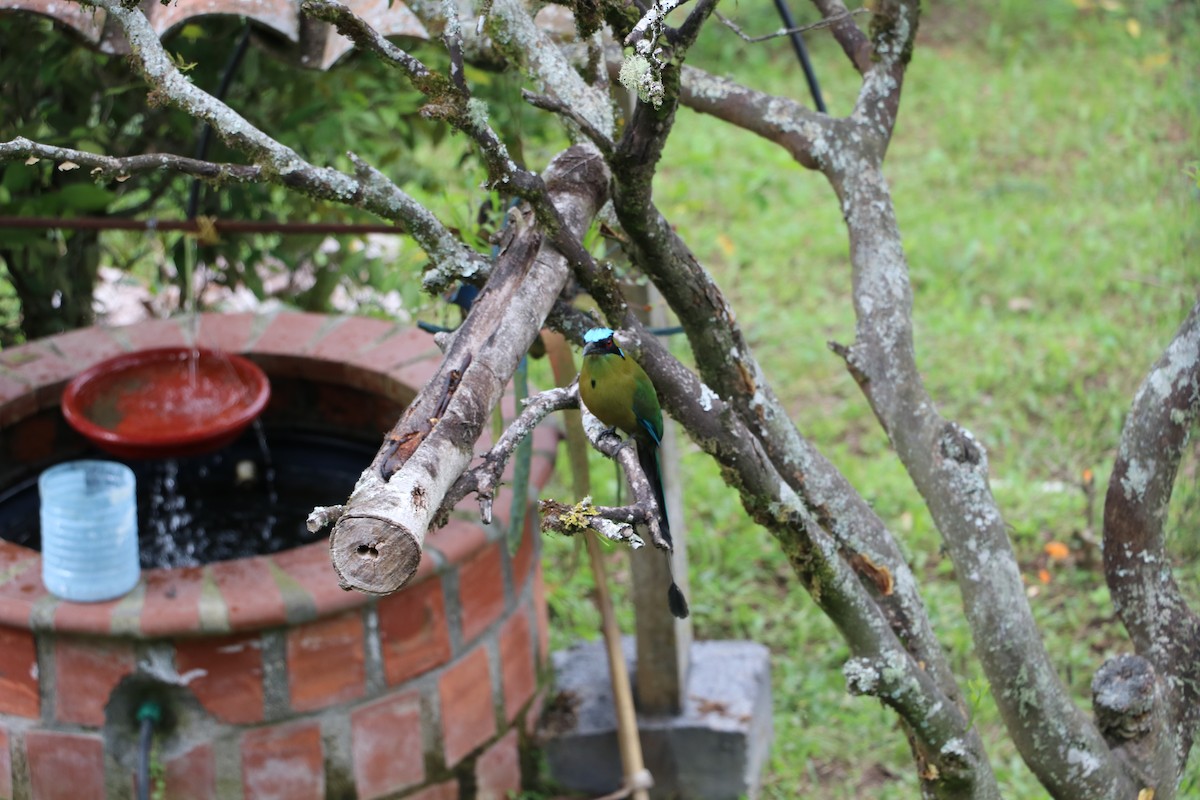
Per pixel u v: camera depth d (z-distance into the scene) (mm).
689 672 4527
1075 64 10305
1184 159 8406
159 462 4449
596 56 2666
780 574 5543
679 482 4254
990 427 6285
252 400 4027
